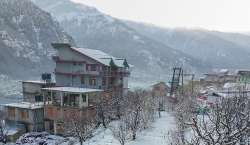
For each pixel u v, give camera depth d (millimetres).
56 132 58094
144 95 71625
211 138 15281
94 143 48625
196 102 65312
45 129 60844
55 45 79375
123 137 44938
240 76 113062
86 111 56906
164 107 82875
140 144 46031
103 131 55031
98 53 83500
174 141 33031
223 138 15117
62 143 52281
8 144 54469
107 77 74500
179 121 42750
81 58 76375
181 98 70500
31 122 60125
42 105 63281
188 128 42156
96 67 74375
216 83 122375
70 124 52562
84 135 48969
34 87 78938
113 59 77688
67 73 77562
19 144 53438
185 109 49062
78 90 58969
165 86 109500
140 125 53938
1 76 196500
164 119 66938
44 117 60500
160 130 54438
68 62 77812
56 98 62219
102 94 63281
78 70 76688
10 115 62969
